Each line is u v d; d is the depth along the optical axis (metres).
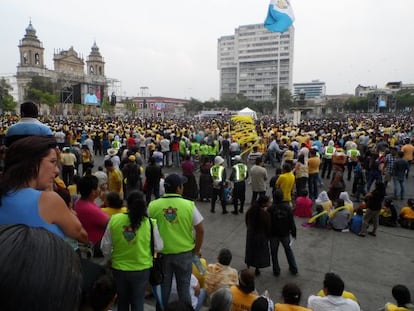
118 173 8.66
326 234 7.75
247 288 3.76
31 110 2.93
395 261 6.33
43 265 0.65
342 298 3.68
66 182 10.84
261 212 5.56
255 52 138.38
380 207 7.46
